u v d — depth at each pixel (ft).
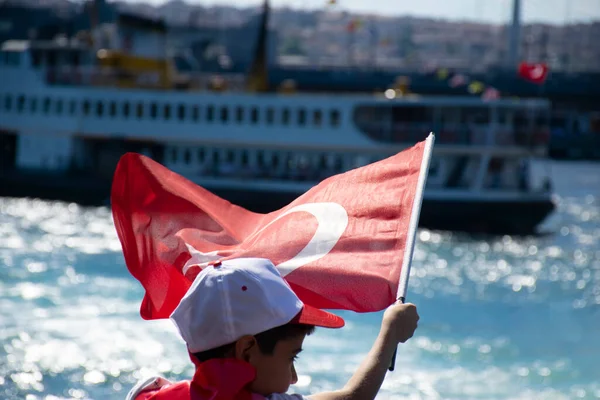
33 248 126.00
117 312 85.66
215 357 13.39
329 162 165.37
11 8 578.25
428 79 513.45
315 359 72.08
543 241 159.22
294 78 543.39
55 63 188.03
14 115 183.32
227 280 13.08
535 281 119.85
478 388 67.51
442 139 159.02
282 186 165.17
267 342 13.16
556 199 267.59
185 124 169.27
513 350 80.02
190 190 18.88
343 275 17.02
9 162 192.44
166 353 71.10
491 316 96.73
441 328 89.04
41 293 94.17
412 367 72.54
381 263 16.98
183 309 13.37
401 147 161.07
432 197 157.99
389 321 14.07
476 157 160.35
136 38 203.31
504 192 159.12
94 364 67.10
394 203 17.51
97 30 211.82
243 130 165.78
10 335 74.02
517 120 160.45
